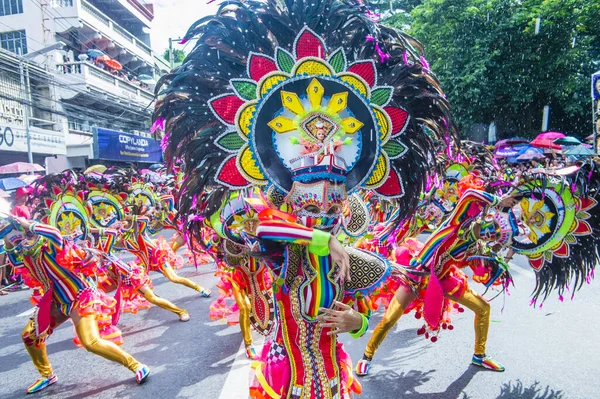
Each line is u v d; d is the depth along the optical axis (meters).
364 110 1.98
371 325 4.63
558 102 16.27
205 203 2.16
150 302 5.02
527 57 14.48
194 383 3.48
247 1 1.98
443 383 3.28
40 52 16.02
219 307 4.33
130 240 5.19
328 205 1.86
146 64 29.70
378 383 3.33
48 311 3.32
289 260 1.88
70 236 3.83
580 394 3.04
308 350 1.89
